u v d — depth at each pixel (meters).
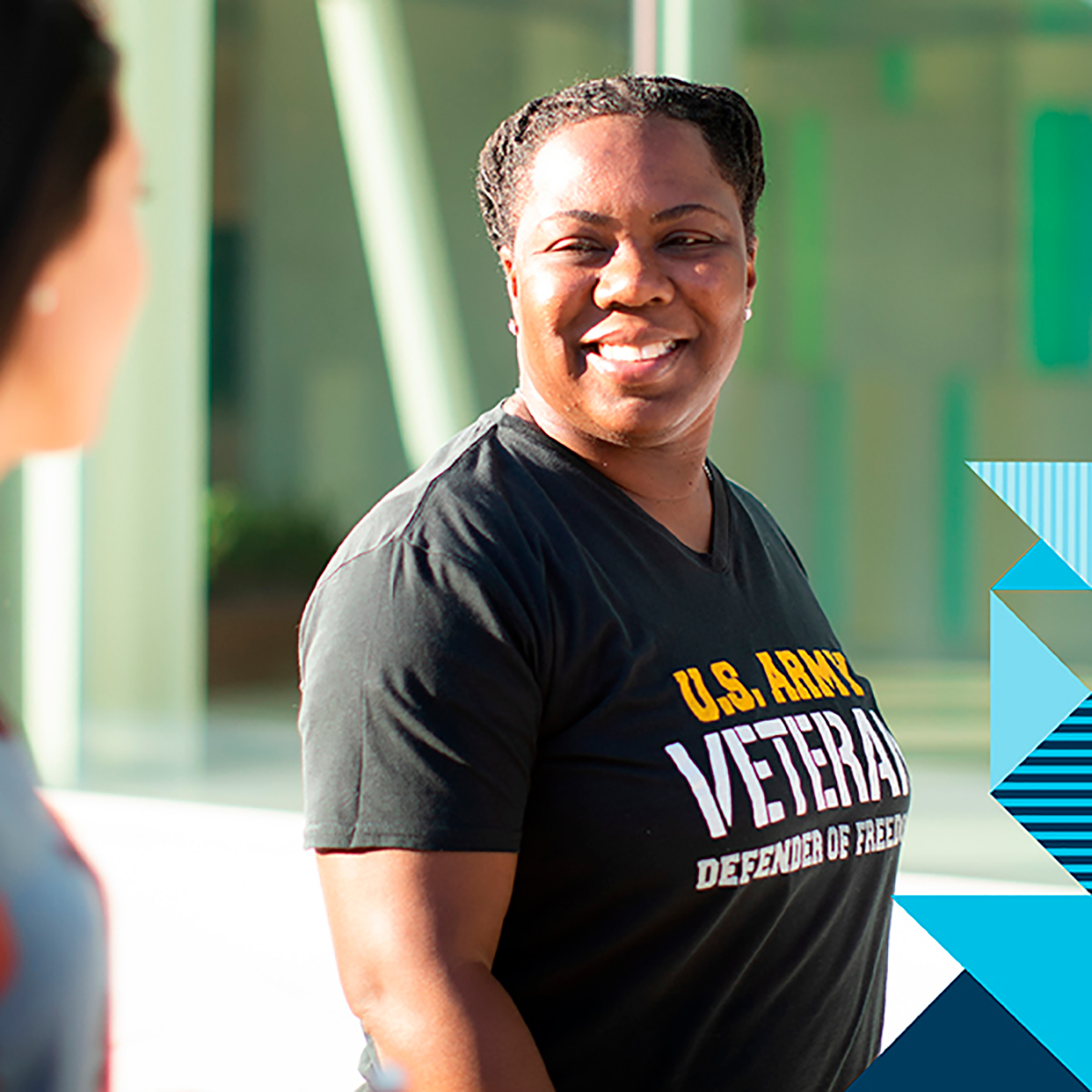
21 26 0.80
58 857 0.82
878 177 6.64
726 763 1.57
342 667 1.49
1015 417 6.51
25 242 0.81
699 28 6.61
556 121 1.75
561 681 1.53
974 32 6.51
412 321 8.27
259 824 6.62
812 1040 1.65
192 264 8.41
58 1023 0.78
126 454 8.27
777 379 6.84
